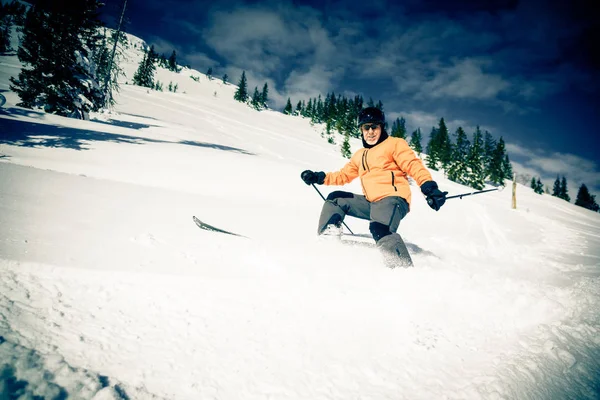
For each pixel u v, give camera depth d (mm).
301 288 1745
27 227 2062
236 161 11477
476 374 1189
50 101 17766
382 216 2572
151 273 1661
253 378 1070
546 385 1132
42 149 7445
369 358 1240
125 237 2184
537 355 1314
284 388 1047
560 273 3193
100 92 20406
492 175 54031
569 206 35281
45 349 1003
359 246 2857
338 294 1714
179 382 1007
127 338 1161
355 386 1091
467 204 13859
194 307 1430
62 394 843
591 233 11703
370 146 2928
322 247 2668
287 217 4750
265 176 9719
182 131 21984
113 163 7477
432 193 2373
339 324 1445
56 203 2961
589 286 2111
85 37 18781
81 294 1371
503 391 1081
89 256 1740
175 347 1161
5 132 8602
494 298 1731
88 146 8898
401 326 1476
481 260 3832
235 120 48219
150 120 25562
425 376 1166
